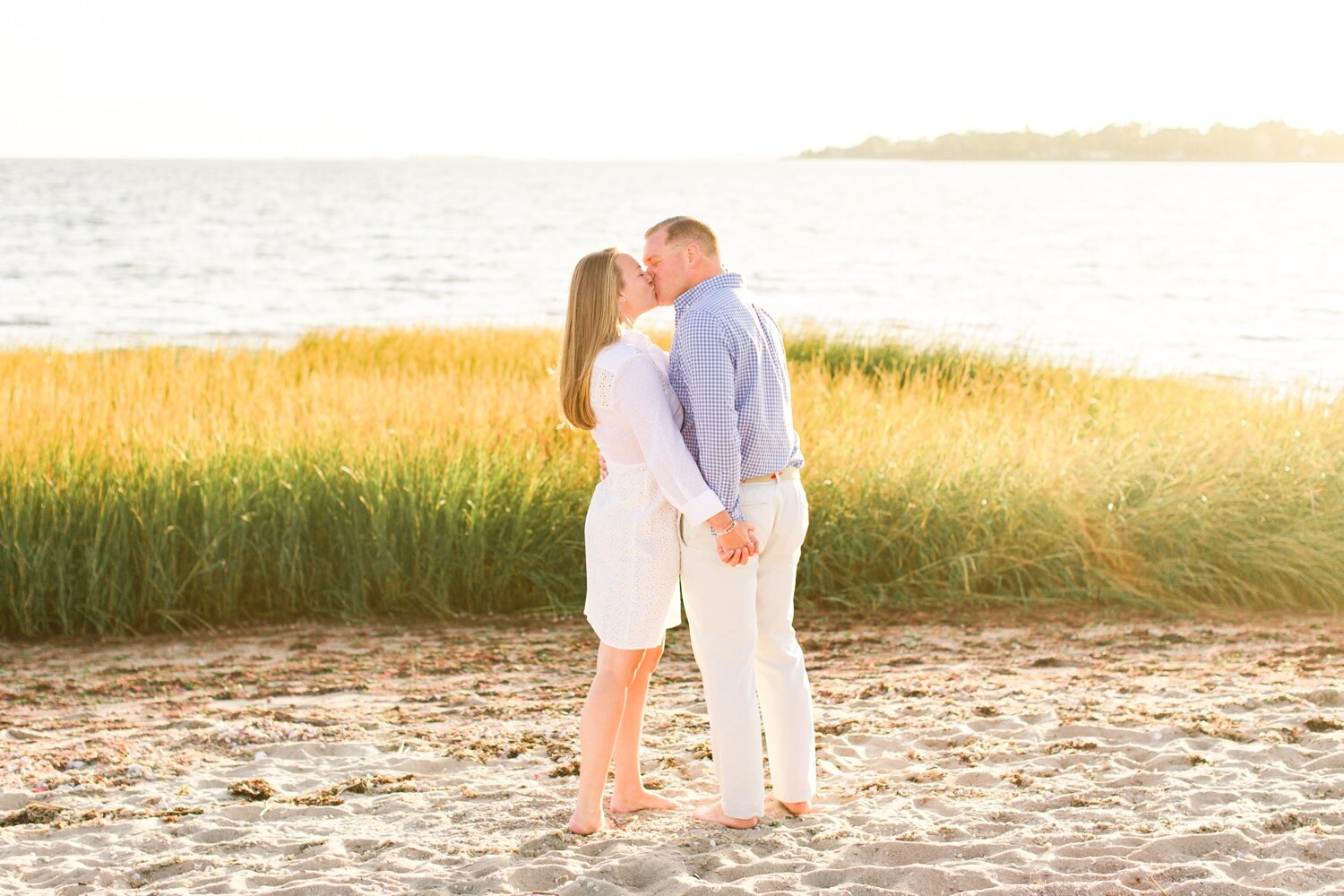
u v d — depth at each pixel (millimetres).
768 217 101938
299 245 63125
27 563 6605
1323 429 8594
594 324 3217
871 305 35344
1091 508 7453
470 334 17562
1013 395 11797
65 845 3307
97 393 9477
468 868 3021
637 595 3262
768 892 2752
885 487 7508
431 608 7027
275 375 12055
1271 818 3080
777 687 3428
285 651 6211
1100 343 24953
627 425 3213
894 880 2787
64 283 39688
